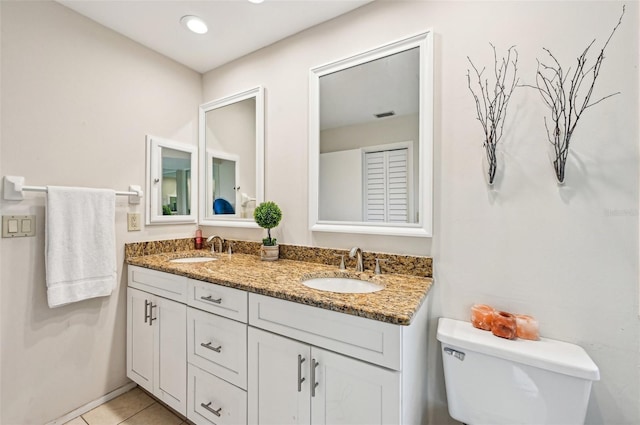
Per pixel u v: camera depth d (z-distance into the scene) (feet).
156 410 5.33
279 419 3.69
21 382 4.53
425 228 4.30
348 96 5.09
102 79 5.49
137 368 5.56
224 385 4.23
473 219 4.02
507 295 3.82
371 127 4.86
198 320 4.56
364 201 4.91
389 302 3.28
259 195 6.19
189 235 7.05
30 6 4.60
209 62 6.82
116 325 5.70
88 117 5.30
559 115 3.51
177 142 6.76
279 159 5.98
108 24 5.48
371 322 3.03
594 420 3.38
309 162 5.47
